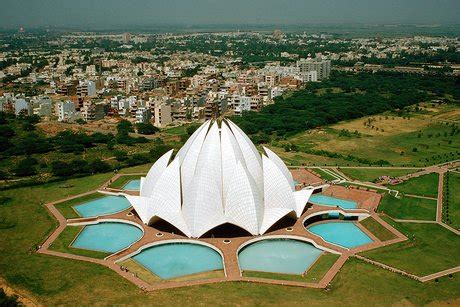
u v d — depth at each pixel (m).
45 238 123.25
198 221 120.88
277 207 127.69
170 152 137.12
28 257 111.88
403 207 148.50
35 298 93.38
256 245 119.88
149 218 127.62
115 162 196.62
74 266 107.00
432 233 128.62
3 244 119.25
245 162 129.38
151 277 103.12
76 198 155.00
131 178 176.62
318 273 104.06
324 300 92.38
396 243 120.88
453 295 94.88
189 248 118.19
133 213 139.00
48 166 189.00
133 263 110.31
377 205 146.25
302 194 136.25
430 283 99.81
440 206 149.88
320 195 160.25
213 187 122.19
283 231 124.81
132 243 120.00
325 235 128.75
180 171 128.62
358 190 161.75
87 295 94.31
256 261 111.69
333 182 172.00
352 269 105.56
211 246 117.12
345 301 92.12
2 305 89.50
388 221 134.75
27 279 100.81
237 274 103.50
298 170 186.50
